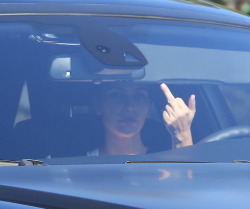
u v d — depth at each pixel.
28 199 8.16
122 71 11.40
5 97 10.84
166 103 11.29
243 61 12.43
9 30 11.53
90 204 7.77
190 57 12.05
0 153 10.30
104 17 12.16
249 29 13.28
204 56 12.20
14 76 11.03
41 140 10.48
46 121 10.68
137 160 10.49
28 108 10.78
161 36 12.18
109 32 11.87
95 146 10.53
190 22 12.74
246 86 12.14
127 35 11.95
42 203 8.06
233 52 12.46
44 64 11.20
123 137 10.74
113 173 8.91
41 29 11.59
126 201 7.67
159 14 12.69
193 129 11.21
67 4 12.27
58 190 8.12
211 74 12.00
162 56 11.84
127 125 10.84
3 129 10.56
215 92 11.81
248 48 12.70
